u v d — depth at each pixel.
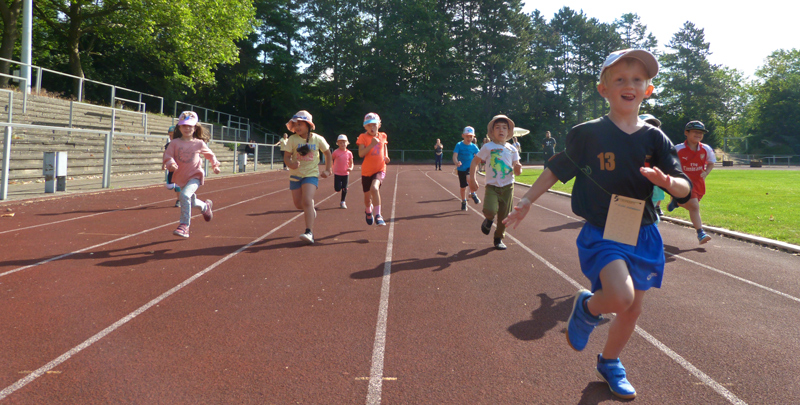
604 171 2.41
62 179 10.93
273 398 2.44
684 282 4.92
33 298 3.94
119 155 16.08
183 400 2.40
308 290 4.36
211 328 3.39
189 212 6.45
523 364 2.90
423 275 4.97
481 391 2.55
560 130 55.56
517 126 53.66
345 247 6.33
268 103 48.22
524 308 3.98
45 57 28.05
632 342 3.30
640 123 2.47
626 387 2.51
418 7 45.38
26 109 16.34
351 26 46.56
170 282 4.52
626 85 2.38
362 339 3.25
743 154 61.12
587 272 2.45
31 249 5.68
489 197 6.21
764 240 6.87
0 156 11.68
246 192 13.36
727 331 3.52
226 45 28.55
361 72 47.19
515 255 6.05
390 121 46.06
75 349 2.98
